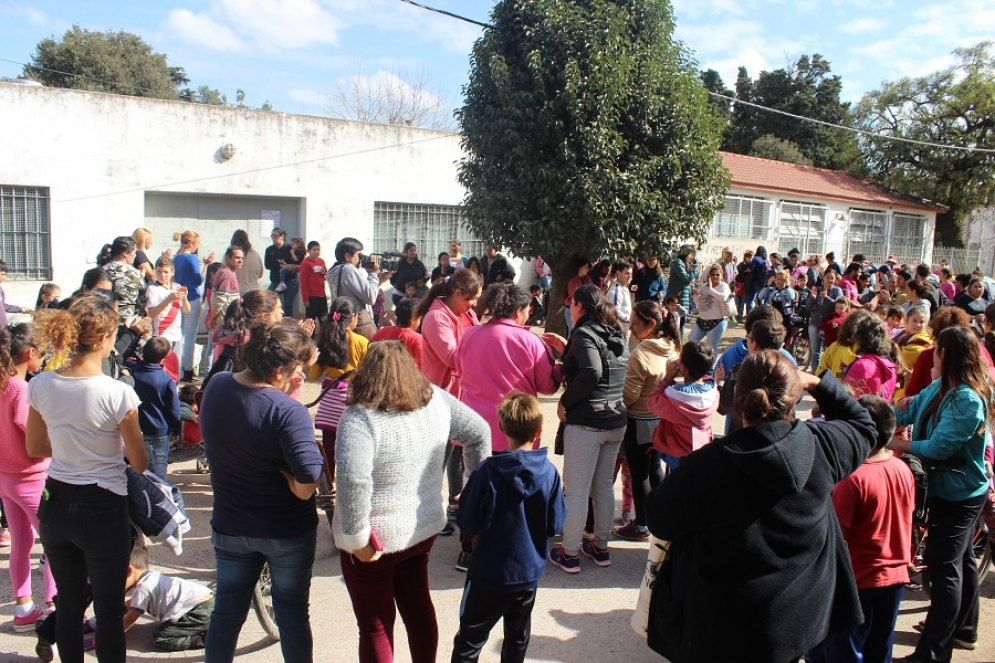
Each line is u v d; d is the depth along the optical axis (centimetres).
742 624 229
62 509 295
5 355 345
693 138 1114
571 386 429
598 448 444
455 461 497
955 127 2789
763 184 2080
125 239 731
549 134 1038
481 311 466
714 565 232
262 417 274
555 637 386
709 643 233
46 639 333
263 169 1252
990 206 2834
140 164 1133
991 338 453
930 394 360
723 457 231
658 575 261
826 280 1105
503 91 1023
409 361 294
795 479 224
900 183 2872
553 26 1017
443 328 478
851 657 296
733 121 3594
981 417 334
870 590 303
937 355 355
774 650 228
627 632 393
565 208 1031
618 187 1029
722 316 1029
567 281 1119
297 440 271
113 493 301
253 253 1020
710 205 1139
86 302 303
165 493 334
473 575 313
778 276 1144
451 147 1481
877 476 301
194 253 902
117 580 306
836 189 2409
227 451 278
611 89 1020
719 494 229
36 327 345
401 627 394
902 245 2656
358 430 277
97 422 295
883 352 457
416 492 294
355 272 827
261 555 292
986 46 2773
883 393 444
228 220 1251
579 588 439
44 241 1070
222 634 289
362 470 272
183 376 890
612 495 462
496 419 427
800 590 231
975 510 346
